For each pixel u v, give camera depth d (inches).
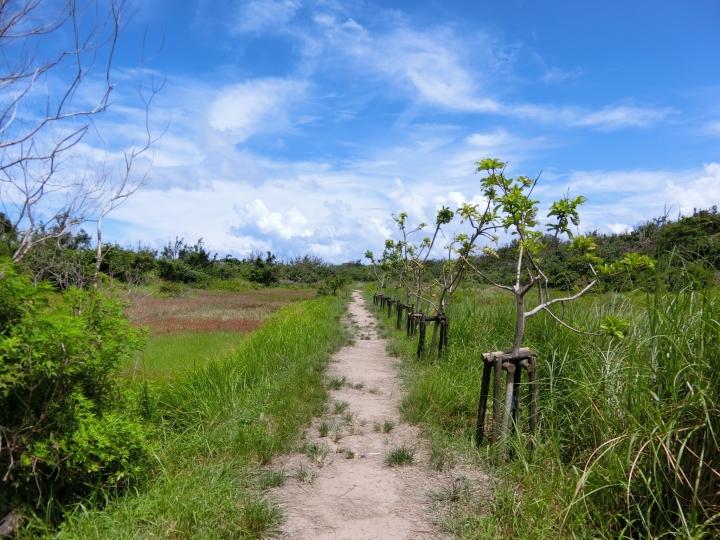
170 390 205.8
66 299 130.4
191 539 112.5
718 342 106.3
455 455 166.9
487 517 123.3
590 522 113.4
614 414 132.0
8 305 111.4
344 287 1594.5
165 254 1807.3
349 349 408.2
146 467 140.9
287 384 252.7
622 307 188.4
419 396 224.8
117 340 136.3
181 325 563.8
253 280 1985.7
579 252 162.7
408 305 515.5
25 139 111.7
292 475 155.6
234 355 287.0
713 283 118.2
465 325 339.9
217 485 137.6
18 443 107.0
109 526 114.7
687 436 99.7
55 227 129.6
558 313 225.9
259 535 119.4
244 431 178.2
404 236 501.4
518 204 160.4
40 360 109.7
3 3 101.6
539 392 175.2
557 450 131.2
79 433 115.6
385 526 125.0
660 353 122.0
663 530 105.7
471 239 268.5
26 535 106.0
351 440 188.5
